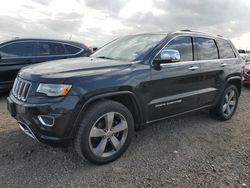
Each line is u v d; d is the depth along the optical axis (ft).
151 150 13.02
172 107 13.99
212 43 16.99
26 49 24.48
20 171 10.69
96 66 11.63
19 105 10.79
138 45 14.25
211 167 11.52
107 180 10.30
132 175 10.69
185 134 15.31
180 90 14.32
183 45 14.82
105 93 11.00
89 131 10.69
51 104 9.99
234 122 18.07
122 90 11.51
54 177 10.37
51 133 10.18
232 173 11.07
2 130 14.84
